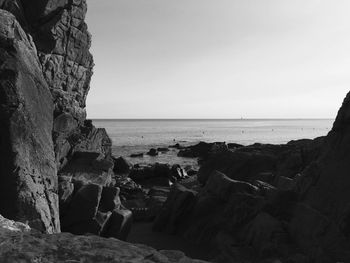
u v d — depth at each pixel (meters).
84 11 29.28
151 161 74.38
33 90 20.27
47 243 9.08
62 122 27.56
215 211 24.67
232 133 185.25
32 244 8.89
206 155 74.31
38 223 17.50
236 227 22.02
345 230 16.84
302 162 32.38
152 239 24.59
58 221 19.80
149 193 38.81
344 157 19.78
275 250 18.22
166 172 52.00
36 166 18.91
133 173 51.53
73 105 29.47
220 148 70.12
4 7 24.20
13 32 20.19
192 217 25.38
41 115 20.73
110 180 26.84
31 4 25.98
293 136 156.38
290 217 20.52
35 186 18.28
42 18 26.16
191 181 48.53
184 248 22.72
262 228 19.47
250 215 21.78
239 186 24.53
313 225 18.08
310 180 20.91
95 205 21.97
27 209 17.33
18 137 18.03
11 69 18.55
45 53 26.34
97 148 31.66
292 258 17.09
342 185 18.70
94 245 9.24
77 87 30.09
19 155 17.77
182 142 122.56
